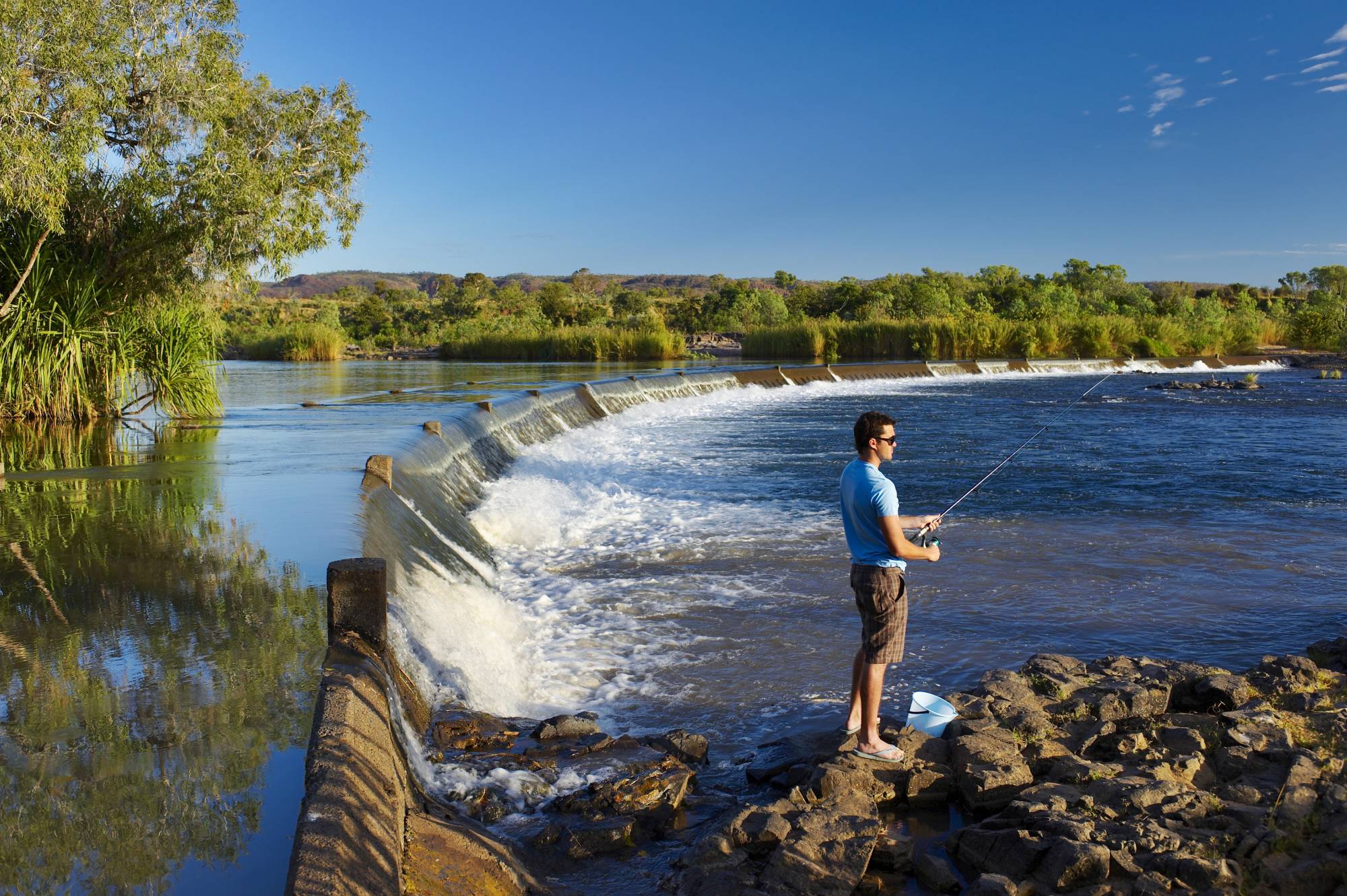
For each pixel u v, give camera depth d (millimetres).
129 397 19250
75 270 17719
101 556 7566
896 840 4672
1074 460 18266
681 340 56781
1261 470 16953
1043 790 4996
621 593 9617
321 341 58250
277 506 9422
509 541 11984
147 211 17812
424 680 6195
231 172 17641
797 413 28250
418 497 11227
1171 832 4484
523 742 5824
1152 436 21938
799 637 8250
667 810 4988
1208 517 12977
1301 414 26812
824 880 4312
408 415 19375
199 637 5742
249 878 3336
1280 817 4633
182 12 17156
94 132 15156
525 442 20031
